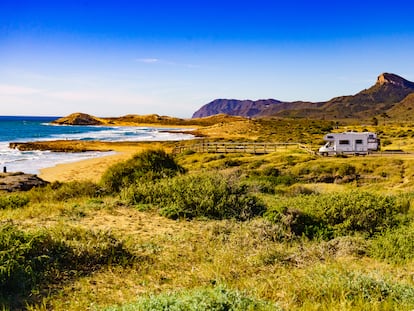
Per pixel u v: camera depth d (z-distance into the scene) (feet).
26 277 21.76
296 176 96.43
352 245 31.86
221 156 134.00
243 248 30.55
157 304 17.26
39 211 40.04
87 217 38.75
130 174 60.54
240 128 365.81
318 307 18.81
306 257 28.96
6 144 229.25
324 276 23.34
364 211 38.50
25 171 121.70
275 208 40.06
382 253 30.30
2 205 46.75
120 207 44.21
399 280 24.17
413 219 40.98
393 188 82.17
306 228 36.55
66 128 488.02
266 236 33.71
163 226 36.68
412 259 28.66
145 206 43.68
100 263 25.61
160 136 329.72
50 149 199.62
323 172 97.30
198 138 288.92
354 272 23.76
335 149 130.52
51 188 59.88
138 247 29.40
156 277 23.61
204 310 16.66
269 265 27.02
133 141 255.70
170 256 27.68
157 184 49.37
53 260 24.57
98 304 19.40
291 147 159.63
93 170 123.34
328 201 41.29
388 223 38.29
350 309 18.26
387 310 18.60
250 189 61.98
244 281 23.02
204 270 24.79
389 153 126.62
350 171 97.04
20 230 29.04
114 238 29.45
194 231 35.32
